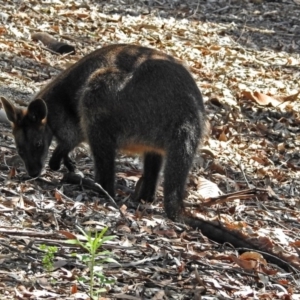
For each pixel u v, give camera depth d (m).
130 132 11.53
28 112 12.21
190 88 11.59
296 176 14.66
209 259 9.87
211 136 15.86
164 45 21.17
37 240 9.42
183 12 25.98
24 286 8.33
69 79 12.40
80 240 9.58
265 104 17.83
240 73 19.81
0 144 13.38
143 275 9.01
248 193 12.59
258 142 16.00
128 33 22.00
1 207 10.52
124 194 12.19
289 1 29.08
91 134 11.66
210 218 11.60
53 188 11.80
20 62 17.58
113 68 11.68
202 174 13.63
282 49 23.70
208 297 8.73
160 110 11.38
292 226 12.06
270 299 8.98
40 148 12.27
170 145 11.32
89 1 25.00
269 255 10.09
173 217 11.05
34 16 21.70
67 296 8.25
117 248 9.61
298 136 16.67
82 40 20.59
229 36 24.06
